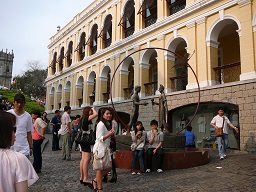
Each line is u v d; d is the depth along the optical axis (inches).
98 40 909.8
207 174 253.9
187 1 576.4
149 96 625.6
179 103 552.7
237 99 444.5
